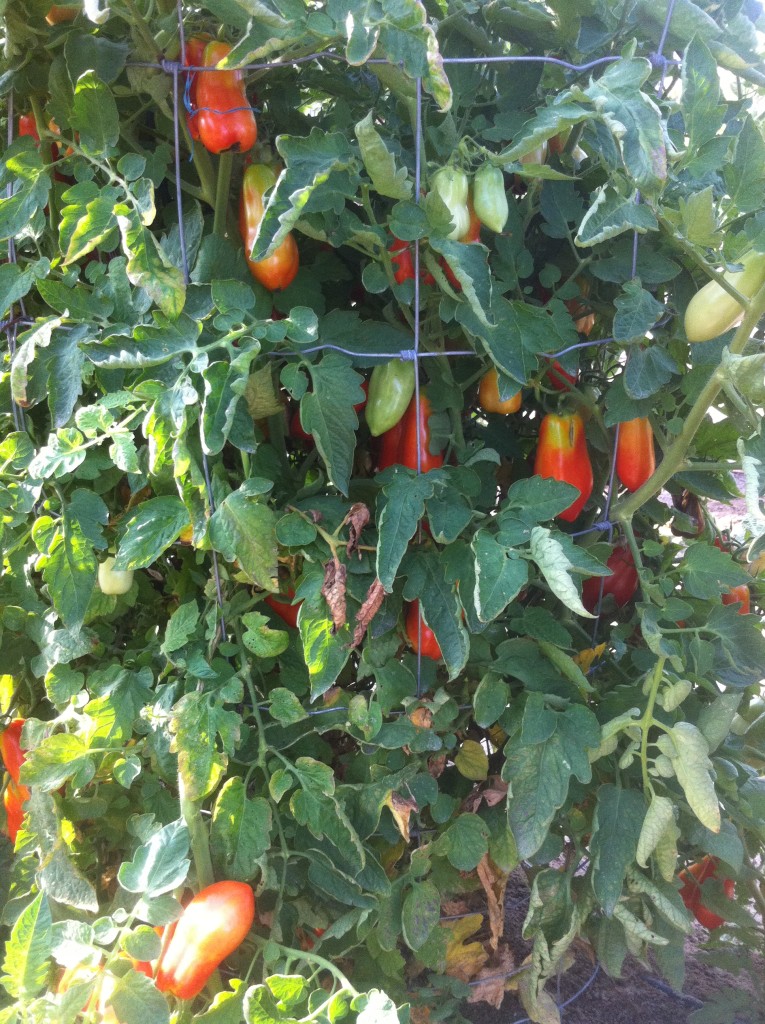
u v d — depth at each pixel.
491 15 1.35
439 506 1.29
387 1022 1.04
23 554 1.45
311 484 1.35
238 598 1.34
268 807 1.28
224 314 1.16
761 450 1.11
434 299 1.36
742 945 1.76
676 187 1.32
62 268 1.38
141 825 1.34
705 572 1.45
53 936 1.11
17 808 1.50
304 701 1.46
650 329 1.41
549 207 1.39
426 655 1.46
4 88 1.24
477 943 1.69
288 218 1.04
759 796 1.56
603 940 1.59
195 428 1.25
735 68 1.29
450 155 1.28
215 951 1.16
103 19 1.00
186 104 1.19
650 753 1.52
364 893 1.40
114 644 1.60
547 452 1.45
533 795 1.36
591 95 1.08
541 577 1.60
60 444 1.17
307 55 1.17
